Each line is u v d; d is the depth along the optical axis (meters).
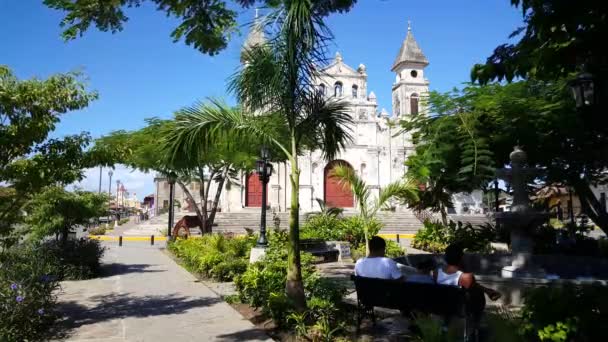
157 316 7.77
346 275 13.55
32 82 7.45
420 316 5.50
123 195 79.50
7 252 9.59
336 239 20.53
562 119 11.80
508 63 5.84
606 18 4.74
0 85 7.12
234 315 7.81
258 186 41.53
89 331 6.80
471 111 13.13
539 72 5.85
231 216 37.44
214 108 8.01
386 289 6.38
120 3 6.11
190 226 24.88
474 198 41.31
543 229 17.70
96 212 14.17
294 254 7.45
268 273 8.51
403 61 46.31
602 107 6.70
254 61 7.43
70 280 11.96
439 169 13.01
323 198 41.50
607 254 15.50
